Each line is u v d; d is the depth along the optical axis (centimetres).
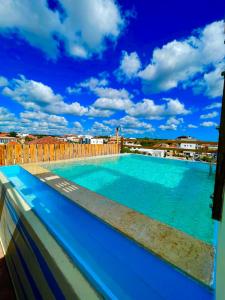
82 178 484
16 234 179
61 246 114
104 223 140
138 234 121
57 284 98
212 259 96
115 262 102
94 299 79
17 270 176
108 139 1133
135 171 573
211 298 78
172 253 101
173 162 699
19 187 248
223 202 53
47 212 165
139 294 84
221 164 54
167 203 315
